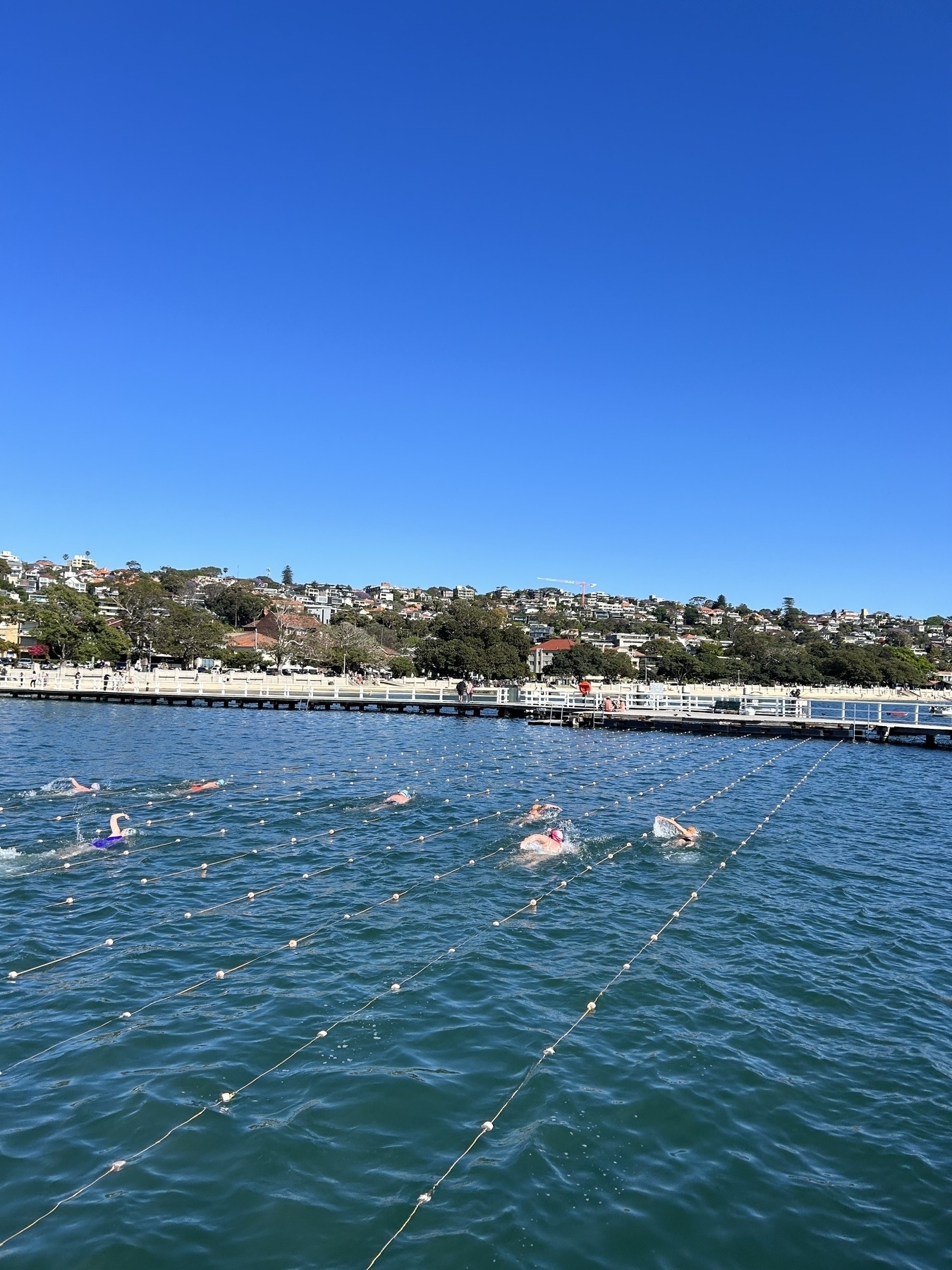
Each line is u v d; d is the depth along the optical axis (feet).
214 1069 34.27
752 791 103.96
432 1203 26.91
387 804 86.79
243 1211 26.23
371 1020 38.99
